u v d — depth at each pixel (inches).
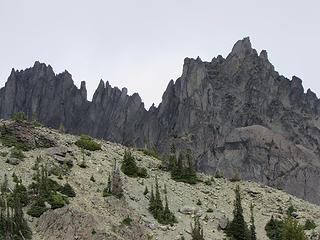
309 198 5866.1
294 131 6466.5
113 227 2224.4
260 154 6033.5
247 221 2866.6
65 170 2699.3
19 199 2191.2
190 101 6688.0
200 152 6190.9
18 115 3494.1
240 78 6811.0
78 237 2114.9
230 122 6378.0
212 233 2536.9
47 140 3043.8
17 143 2891.2
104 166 2960.1
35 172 2566.4
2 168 2534.5
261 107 6565.0
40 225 2154.3
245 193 3284.9
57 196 2304.4
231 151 6102.4
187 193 2992.1
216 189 3225.9
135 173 3009.4
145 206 2613.2
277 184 5821.9
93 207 2361.0
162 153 6235.2
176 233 2416.3
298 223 2787.9
